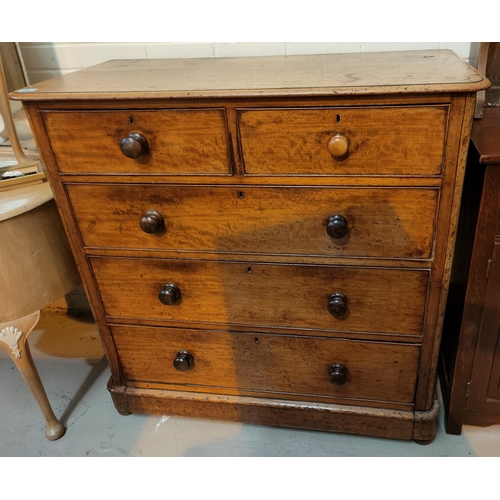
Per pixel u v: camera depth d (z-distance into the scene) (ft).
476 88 3.00
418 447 4.75
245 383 4.82
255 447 4.90
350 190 3.57
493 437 4.81
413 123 3.24
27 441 5.17
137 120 3.59
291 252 3.95
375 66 3.91
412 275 3.83
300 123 3.38
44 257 4.55
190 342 4.67
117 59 5.39
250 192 3.73
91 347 6.55
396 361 4.30
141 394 5.07
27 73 5.80
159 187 3.85
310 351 4.44
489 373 4.41
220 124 3.49
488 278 3.93
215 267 4.16
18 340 4.62
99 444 5.07
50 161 3.89
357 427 4.73
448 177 3.37
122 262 4.31
